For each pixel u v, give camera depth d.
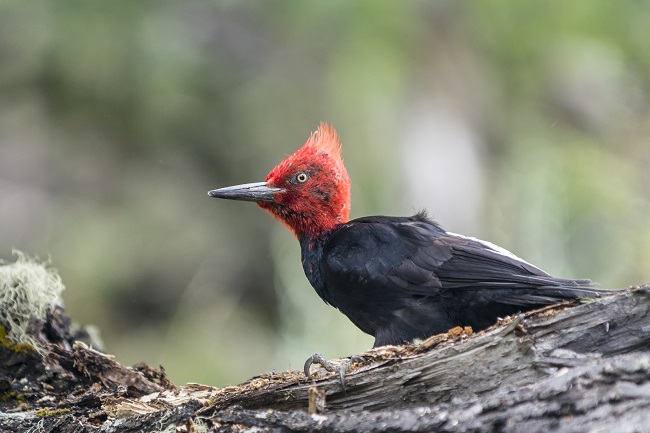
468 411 5.33
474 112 13.91
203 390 6.98
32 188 15.70
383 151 13.69
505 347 5.82
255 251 15.86
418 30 13.72
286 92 15.40
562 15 14.04
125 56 14.59
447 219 13.34
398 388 6.04
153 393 7.14
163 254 15.63
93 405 7.07
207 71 15.29
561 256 14.34
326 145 9.12
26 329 7.64
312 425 5.66
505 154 14.38
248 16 15.31
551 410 5.11
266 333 15.34
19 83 15.16
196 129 15.70
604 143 15.10
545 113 14.71
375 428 5.48
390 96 13.64
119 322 15.27
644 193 14.93
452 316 7.94
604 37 14.58
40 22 14.63
